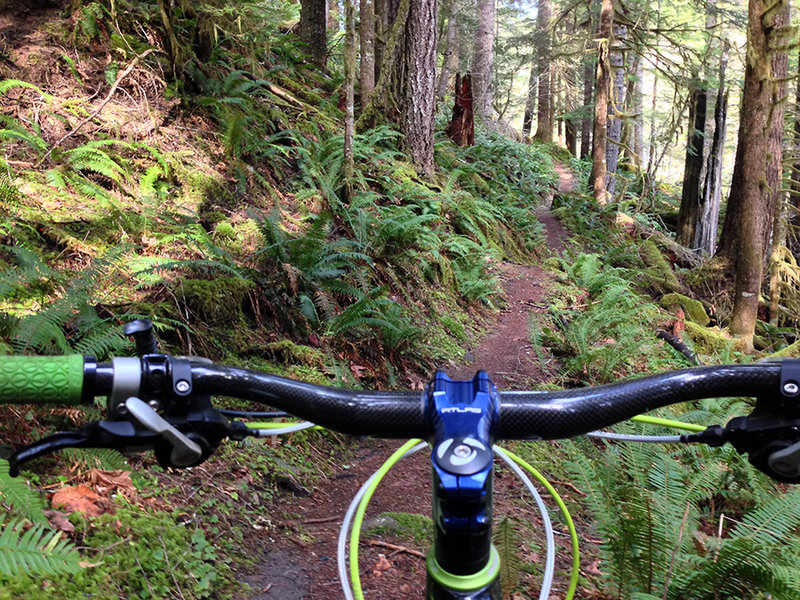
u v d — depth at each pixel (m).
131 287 5.09
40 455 1.02
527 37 28.30
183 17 8.67
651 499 3.49
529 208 16.97
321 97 12.41
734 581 2.98
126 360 1.04
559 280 12.12
